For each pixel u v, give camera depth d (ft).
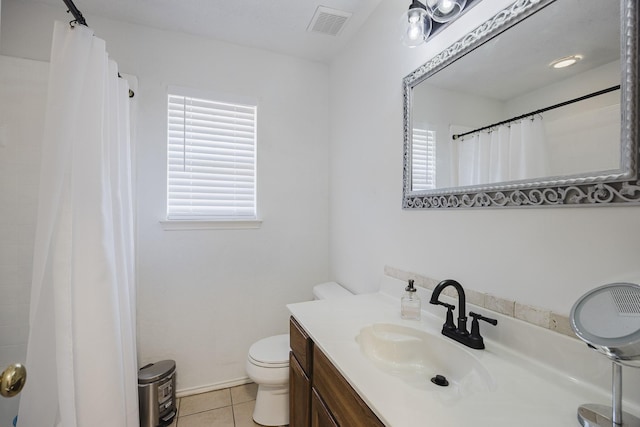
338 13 5.77
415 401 2.31
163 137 6.25
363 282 6.05
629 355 1.75
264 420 5.47
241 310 6.91
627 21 2.17
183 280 6.43
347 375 2.70
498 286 3.24
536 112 2.82
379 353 3.68
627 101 2.17
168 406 5.67
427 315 4.17
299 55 7.33
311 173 7.61
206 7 5.60
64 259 3.40
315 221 7.65
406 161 4.66
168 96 6.32
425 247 4.34
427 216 4.30
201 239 6.57
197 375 6.54
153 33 6.18
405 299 4.09
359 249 6.21
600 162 2.34
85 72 3.64
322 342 3.38
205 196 6.68
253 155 7.11
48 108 3.39
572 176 2.53
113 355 3.78
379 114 5.51
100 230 3.74
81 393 3.54
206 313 6.61
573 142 2.53
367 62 5.92
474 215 3.53
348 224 6.70
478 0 3.42
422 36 3.80
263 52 7.09
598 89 2.35
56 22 3.49
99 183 3.75
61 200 3.43
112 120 4.36
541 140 2.77
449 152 3.86
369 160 5.84
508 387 2.49
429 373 3.41
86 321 3.60
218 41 6.69
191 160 6.56
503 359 2.95
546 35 2.73
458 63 3.71
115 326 3.85
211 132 6.72
